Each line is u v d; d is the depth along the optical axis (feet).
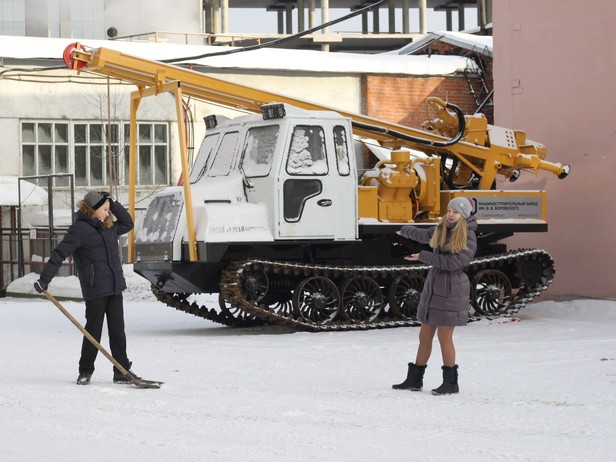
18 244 97.19
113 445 25.77
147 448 25.36
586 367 39.19
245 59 109.81
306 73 113.50
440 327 34.14
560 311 62.18
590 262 66.59
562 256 67.92
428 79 117.91
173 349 46.78
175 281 56.13
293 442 26.12
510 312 59.77
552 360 41.27
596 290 66.33
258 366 40.88
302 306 55.62
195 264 54.65
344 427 28.25
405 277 57.77
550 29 68.69
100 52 52.85
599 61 66.33
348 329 55.36
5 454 24.72
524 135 63.36
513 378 36.96
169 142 109.29
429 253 34.37
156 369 40.19
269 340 50.62
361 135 59.93
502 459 24.09
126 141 107.86
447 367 34.01
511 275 61.57
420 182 59.41
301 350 45.91
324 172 55.16
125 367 37.24
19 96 103.71
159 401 32.65
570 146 67.56
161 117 108.78
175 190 55.47
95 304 36.91
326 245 56.90
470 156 61.52
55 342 50.42
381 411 30.76
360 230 56.75
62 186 105.91
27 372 40.01
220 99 57.31
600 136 66.18
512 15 70.79
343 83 114.93
